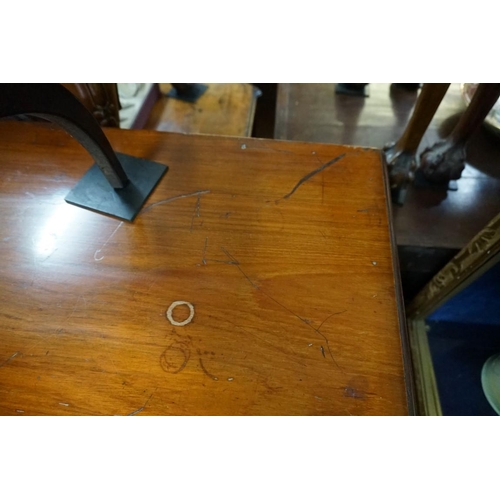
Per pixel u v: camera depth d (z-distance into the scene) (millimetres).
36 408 381
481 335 761
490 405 689
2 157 552
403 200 713
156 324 423
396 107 906
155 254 470
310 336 417
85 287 448
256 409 381
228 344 412
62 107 358
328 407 383
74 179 533
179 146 575
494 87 552
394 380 395
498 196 729
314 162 561
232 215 503
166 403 383
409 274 783
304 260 467
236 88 1081
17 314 430
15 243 479
